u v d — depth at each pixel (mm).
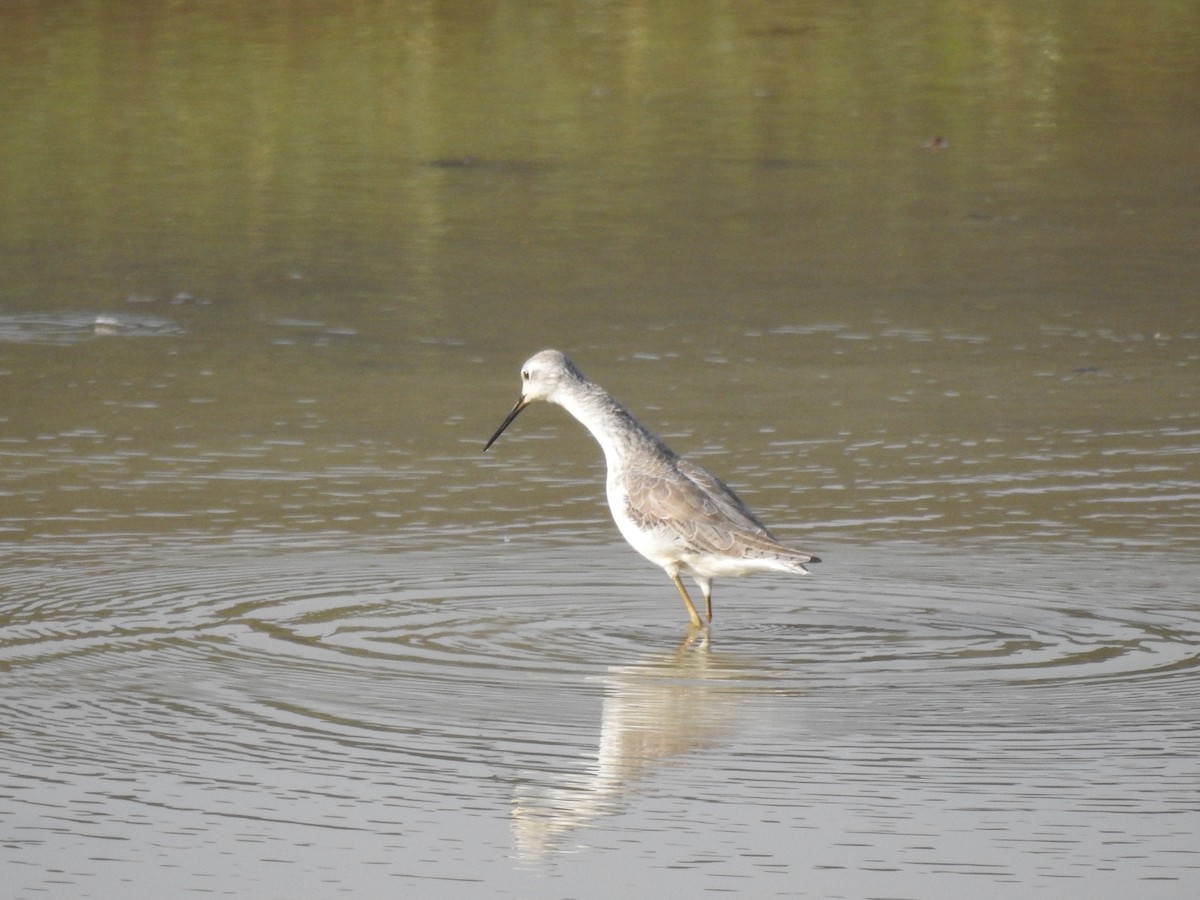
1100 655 13547
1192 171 33750
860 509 17312
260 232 29125
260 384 21641
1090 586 15164
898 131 36688
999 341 23828
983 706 12477
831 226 29891
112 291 25734
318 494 17688
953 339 23891
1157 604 14727
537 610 14648
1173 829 10492
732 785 11125
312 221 29828
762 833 10453
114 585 15000
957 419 20422
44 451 18984
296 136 35469
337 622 14195
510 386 21672
